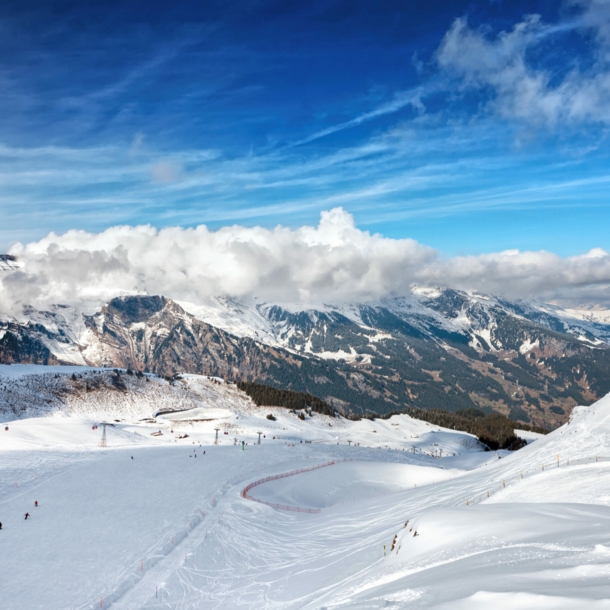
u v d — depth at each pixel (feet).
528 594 57.72
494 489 206.90
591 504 136.87
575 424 279.28
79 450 424.05
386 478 372.79
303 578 147.23
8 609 135.33
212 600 142.82
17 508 241.35
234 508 253.85
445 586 74.13
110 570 163.84
